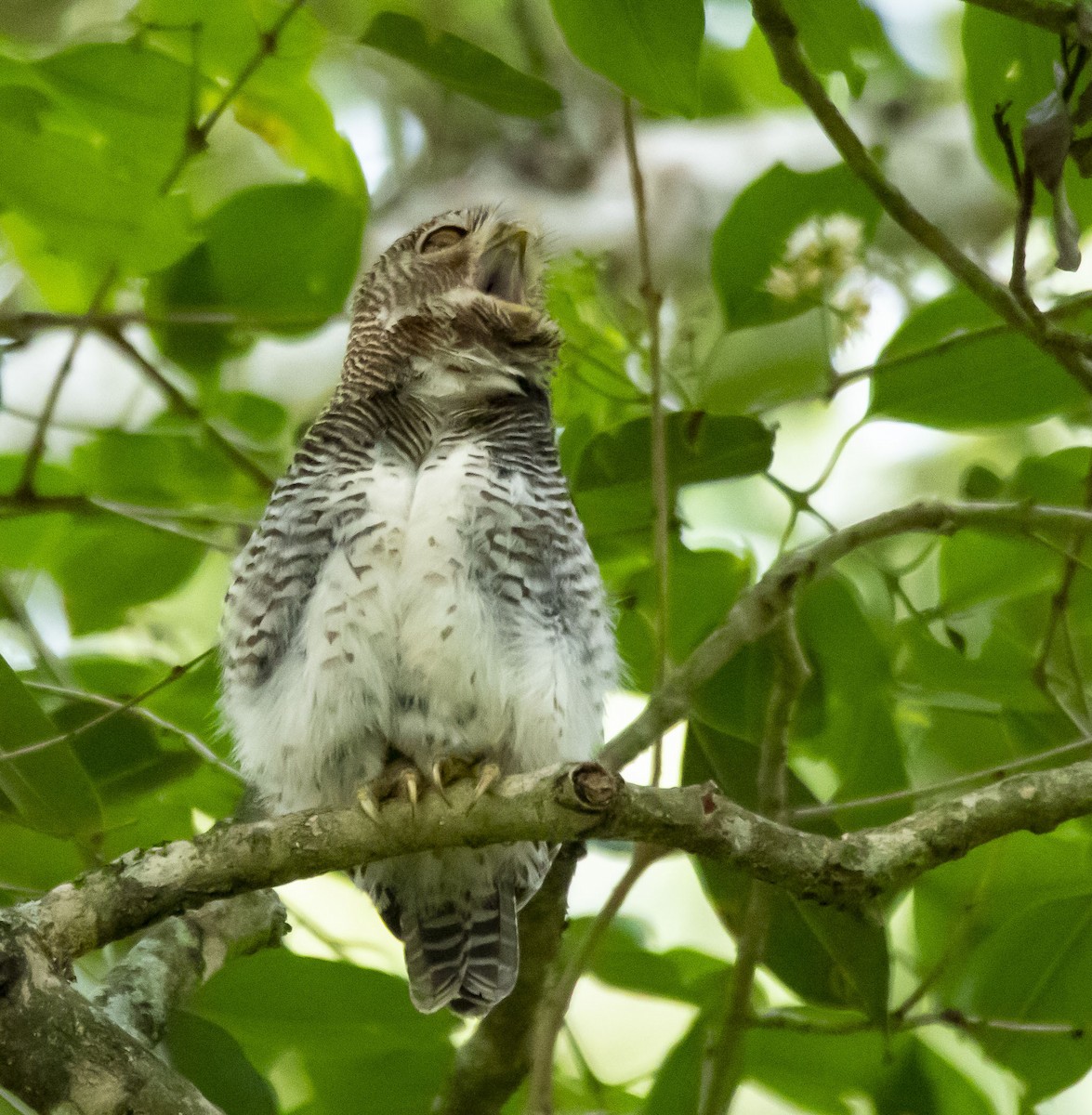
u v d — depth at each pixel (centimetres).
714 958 966
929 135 1523
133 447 1024
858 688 916
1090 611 957
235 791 952
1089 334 918
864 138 1514
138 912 595
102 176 839
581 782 595
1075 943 855
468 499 752
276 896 820
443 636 734
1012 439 1471
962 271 764
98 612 1034
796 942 865
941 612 930
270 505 782
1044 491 976
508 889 796
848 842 616
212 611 1217
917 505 835
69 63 823
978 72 830
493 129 1523
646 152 1512
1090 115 670
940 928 939
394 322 838
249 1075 790
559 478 800
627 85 746
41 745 735
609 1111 866
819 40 791
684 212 1478
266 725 768
